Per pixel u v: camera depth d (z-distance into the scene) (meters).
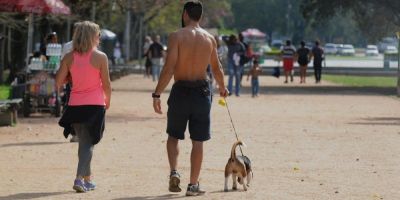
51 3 21.73
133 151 15.16
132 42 77.62
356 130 19.56
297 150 15.61
